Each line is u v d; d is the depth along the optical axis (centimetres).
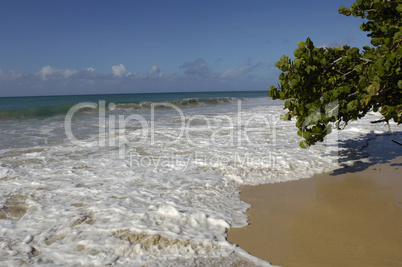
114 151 774
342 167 626
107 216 389
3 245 320
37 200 447
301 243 327
